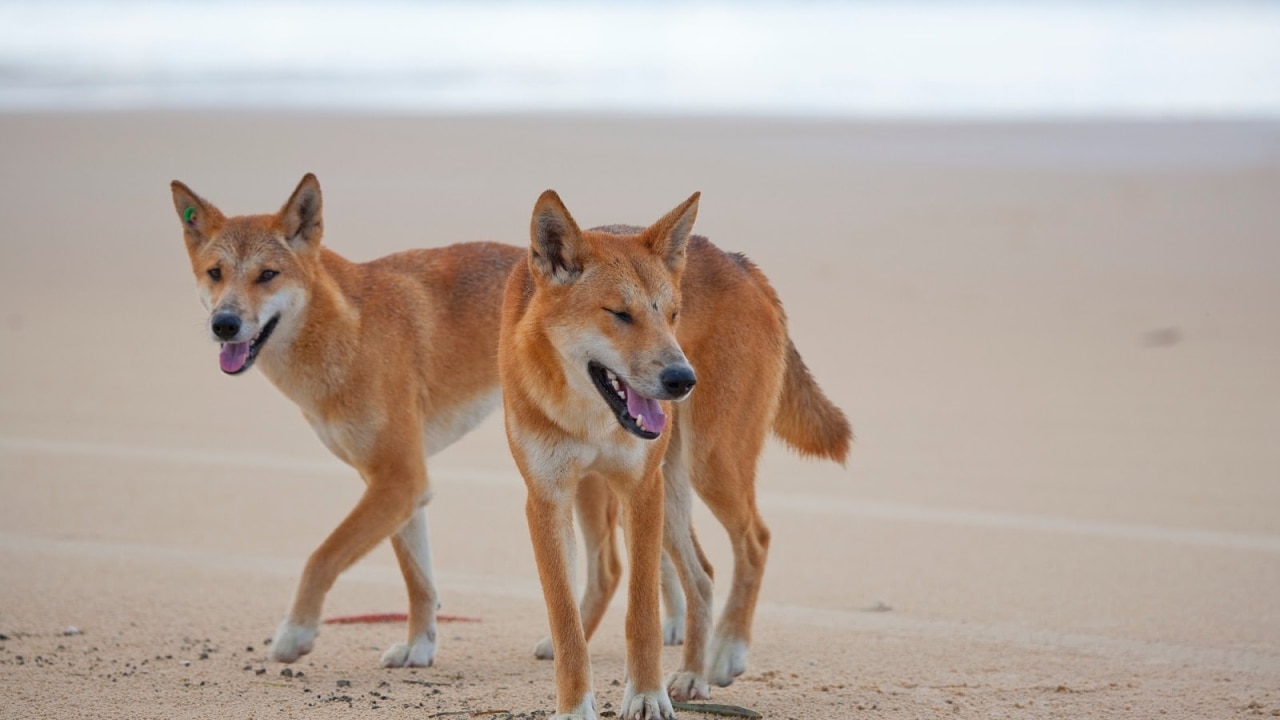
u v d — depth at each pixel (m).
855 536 21.34
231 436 27.38
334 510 22.95
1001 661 15.81
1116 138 58.47
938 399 28.64
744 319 15.83
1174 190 46.94
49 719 13.43
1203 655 15.92
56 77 85.19
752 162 53.72
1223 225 42.09
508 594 19.19
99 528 21.80
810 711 13.84
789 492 23.81
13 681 14.73
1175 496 22.69
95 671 15.27
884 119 66.00
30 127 63.47
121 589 18.91
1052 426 26.73
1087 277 37.38
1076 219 43.47
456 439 18.88
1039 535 21.08
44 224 45.81
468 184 49.41
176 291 38.84
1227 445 25.31
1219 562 19.59
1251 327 32.81
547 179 50.25
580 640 13.27
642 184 49.28
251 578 19.58
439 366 18.36
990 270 38.31
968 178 50.09
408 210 45.03
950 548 20.62
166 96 76.25
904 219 44.12
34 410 28.86
